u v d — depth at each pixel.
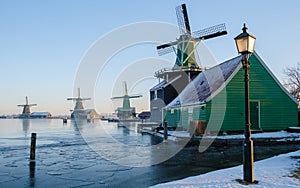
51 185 9.39
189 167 11.91
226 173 9.39
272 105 24.81
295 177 8.73
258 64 24.88
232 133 23.50
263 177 8.74
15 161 14.12
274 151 16.27
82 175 10.77
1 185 9.48
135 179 10.00
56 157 15.31
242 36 8.69
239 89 24.14
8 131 41.50
